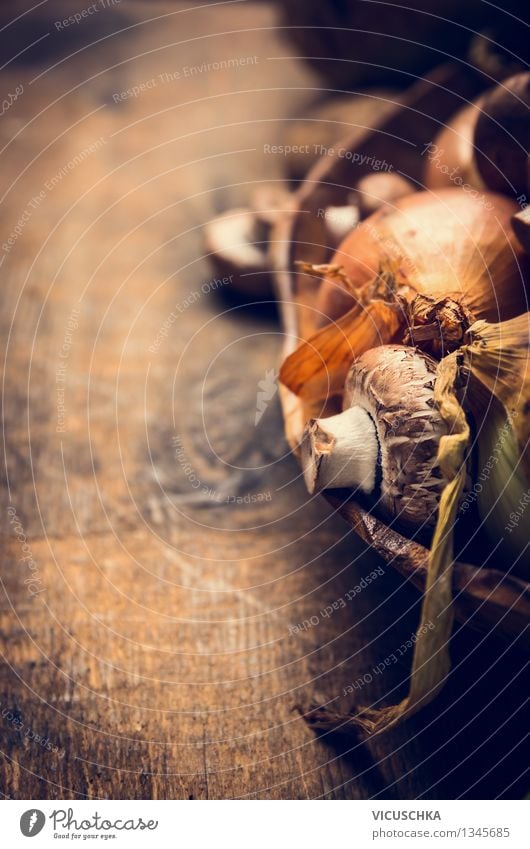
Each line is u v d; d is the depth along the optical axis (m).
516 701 0.34
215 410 0.44
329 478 0.31
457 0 0.48
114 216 0.55
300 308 0.40
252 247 0.48
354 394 0.32
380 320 0.33
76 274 0.51
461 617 0.29
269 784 0.32
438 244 0.34
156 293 0.50
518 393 0.30
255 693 0.34
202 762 0.33
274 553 0.39
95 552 0.39
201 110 0.65
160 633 0.36
